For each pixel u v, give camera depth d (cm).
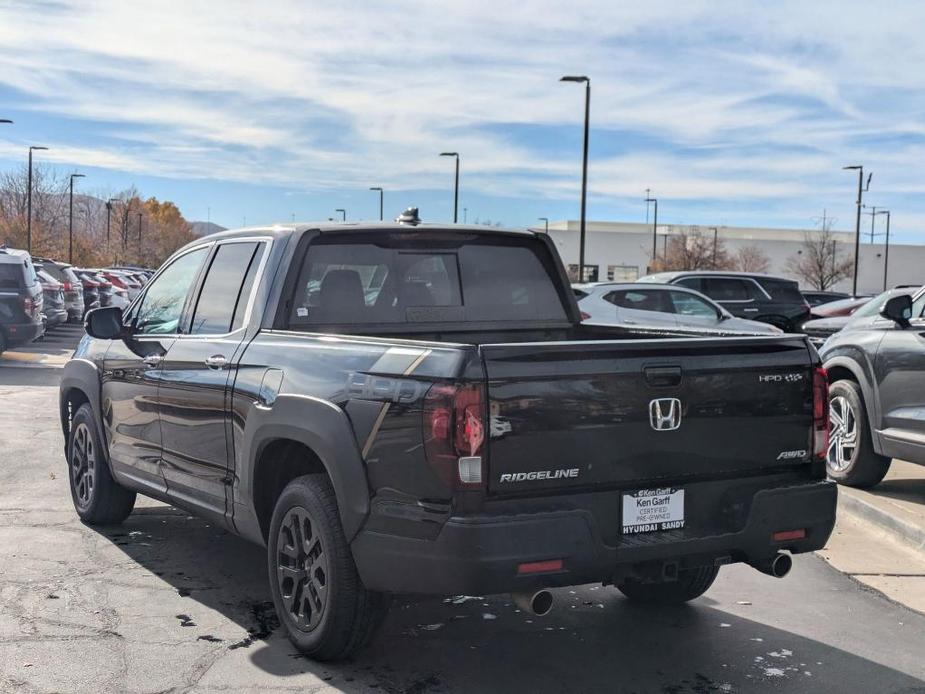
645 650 471
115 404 629
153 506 741
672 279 1877
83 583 552
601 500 400
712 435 424
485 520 373
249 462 479
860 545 671
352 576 425
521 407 383
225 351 515
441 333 559
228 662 446
